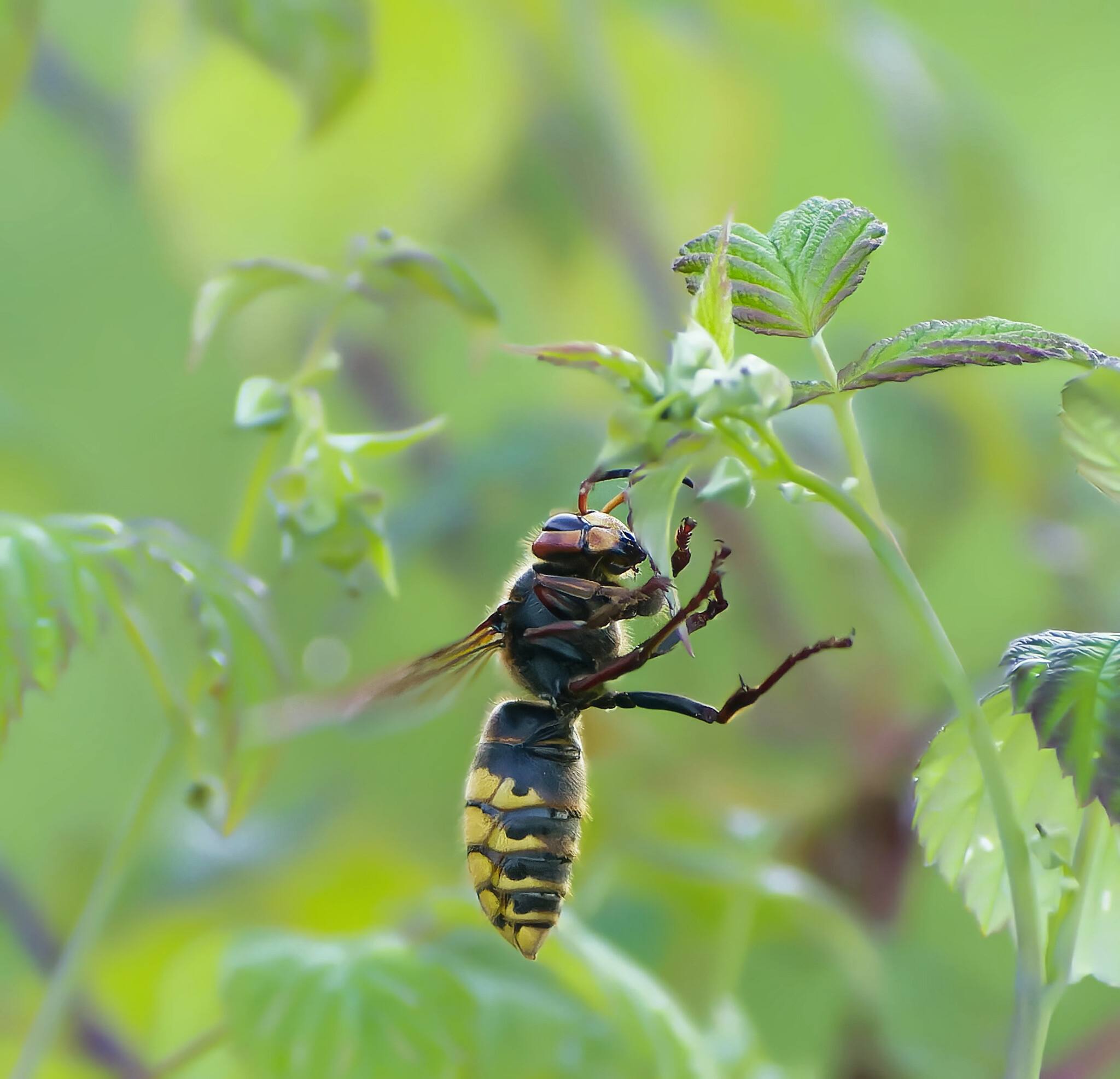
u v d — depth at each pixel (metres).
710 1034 0.39
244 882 0.41
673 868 0.40
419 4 0.41
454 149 0.42
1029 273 0.42
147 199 0.42
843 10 0.42
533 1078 0.37
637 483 0.33
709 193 0.43
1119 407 0.34
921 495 0.43
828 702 0.42
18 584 0.36
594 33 0.42
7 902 0.40
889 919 0.41
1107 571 0.43
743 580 0.42
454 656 0.37
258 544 0.42
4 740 0.36
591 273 0.43
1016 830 0.34
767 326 0.34
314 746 0.43
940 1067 0.40
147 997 0.41
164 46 0.41
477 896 0.37
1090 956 0.34
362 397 0.43
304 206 0.42
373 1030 0.37
